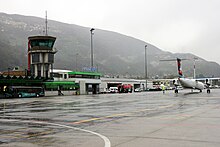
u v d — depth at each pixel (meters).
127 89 96.75
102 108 26.27
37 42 82.19
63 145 9.70
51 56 84.00
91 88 98.00
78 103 35.47
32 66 84.19
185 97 46.09
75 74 95.06
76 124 15.24
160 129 12.68
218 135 11.03
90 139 10.70
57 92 83.31
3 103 39.38
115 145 9.46
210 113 19.56
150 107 26.11
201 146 9.12
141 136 11.05
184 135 11.09
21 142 10.38
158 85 133.75
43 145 9.77
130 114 20.00
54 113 22.12
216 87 164.50
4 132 12.80
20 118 18.75
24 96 69.50
